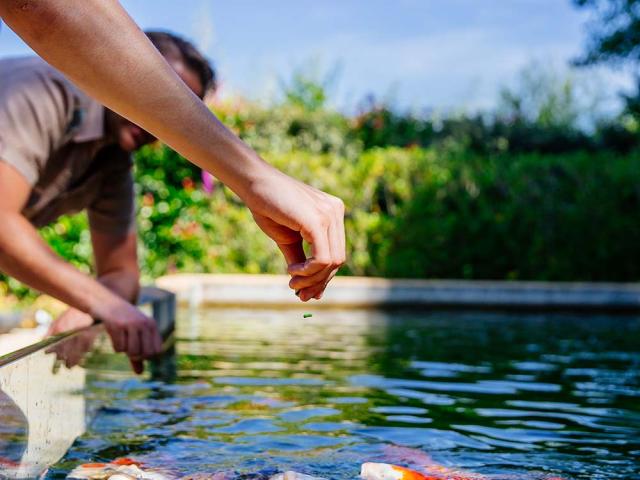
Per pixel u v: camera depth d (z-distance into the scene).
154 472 1.08
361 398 1.79
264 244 5.87
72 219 4.98
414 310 4.91
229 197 5.93
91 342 1.39
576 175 6.04
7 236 1.47
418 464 1.20
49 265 1.51
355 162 7.63
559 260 5.96
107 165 1.89
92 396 1.42
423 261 5.96
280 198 0.76
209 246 5.83
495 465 1.21
